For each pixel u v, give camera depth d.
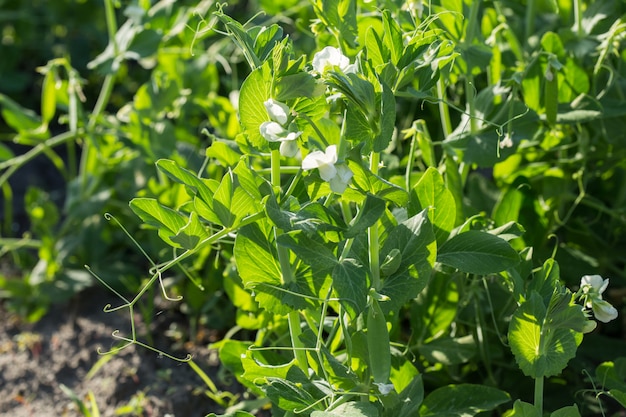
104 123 1.24
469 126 1.03
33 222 1.32
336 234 0.87
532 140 1.05
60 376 1.20
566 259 1.09
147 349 1.21
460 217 1.03
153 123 1.22
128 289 1.31
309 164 0.82
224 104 1.23
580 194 1.13
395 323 0.99
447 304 1.01
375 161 0.87
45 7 1.85
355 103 0.84
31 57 1.89
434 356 1.01
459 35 1.01
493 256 0.91
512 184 1.02
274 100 0.85
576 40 1.06
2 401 1.18
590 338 1.09
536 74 1.03
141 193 1.20
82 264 1.33
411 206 0.93
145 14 1.23
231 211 0.88
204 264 1.20
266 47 0.88
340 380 0.91
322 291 0.90
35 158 1.67
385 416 0.91
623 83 1.07
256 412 1.09
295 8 1.22
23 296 1.30
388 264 0.89
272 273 0.90
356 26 0.96
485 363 1.04
